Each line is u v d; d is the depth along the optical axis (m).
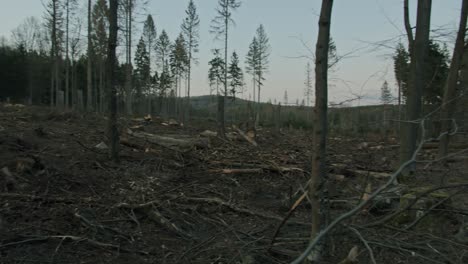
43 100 48.56
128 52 24.00
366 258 4.38
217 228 5.91
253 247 4.84
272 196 7.87
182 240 5.39
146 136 11.21
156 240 5.35
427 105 10.32
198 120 29.11
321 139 4.06
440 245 4.80
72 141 10.27
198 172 8.78
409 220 5.48
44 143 9.45
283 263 4.52
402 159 8.67
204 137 12.16
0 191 6.28
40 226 5.34
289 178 9.04
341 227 4.35
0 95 45.94
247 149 11.66
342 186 8.27
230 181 8.52
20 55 47.97
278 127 17.88
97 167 8.10
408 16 9.63
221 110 12.80
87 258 4.70
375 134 12.75
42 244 4.95
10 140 8.56
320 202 4.05
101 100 31.16
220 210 6.77
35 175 7.00
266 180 8.85
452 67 11.04
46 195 6.31
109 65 8.50
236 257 4.73
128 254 4.89
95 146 9.72
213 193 7.65
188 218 6.23
